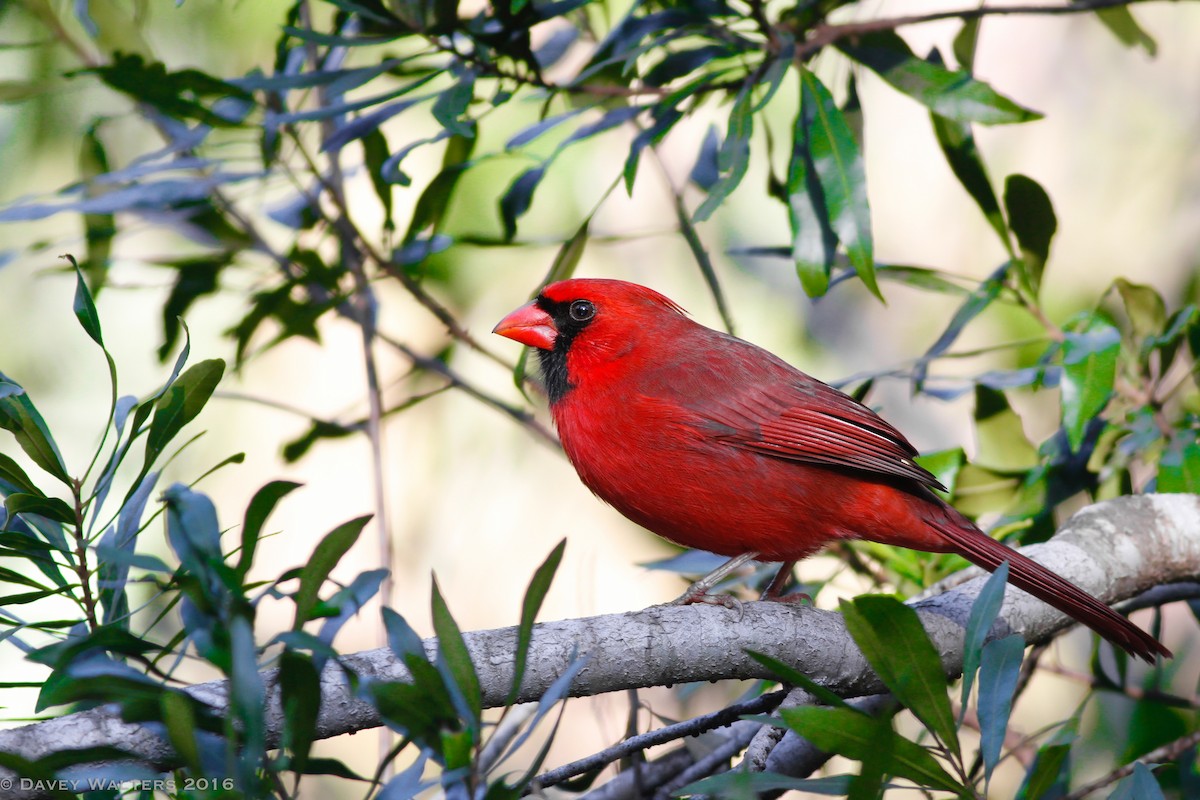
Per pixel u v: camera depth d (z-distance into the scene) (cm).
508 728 489
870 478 770
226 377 1265
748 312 1259
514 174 1153
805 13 795
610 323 796
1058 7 795
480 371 1239
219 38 1120
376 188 898
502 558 1254
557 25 991
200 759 404
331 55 902
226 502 1283
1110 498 858
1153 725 779
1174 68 1316
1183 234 1273
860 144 841
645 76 820
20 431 483
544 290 821
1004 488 880
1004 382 826
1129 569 757
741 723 755
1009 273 859
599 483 802
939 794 922
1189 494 788
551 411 830
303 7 900
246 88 725
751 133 708
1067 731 590
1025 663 790
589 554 1252
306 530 1295
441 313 932
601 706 882
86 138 905
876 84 1392
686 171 1281
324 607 436
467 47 812
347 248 926
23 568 943
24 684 454
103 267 934
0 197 1151
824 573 998
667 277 1259
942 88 752
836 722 475
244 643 396
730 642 601
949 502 883
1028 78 1347
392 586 820
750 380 777
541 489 1258
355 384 1316
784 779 468
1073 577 736
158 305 1230
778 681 632
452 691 430
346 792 1120
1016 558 698
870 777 440
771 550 786
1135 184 1296
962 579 787
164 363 959
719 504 770
